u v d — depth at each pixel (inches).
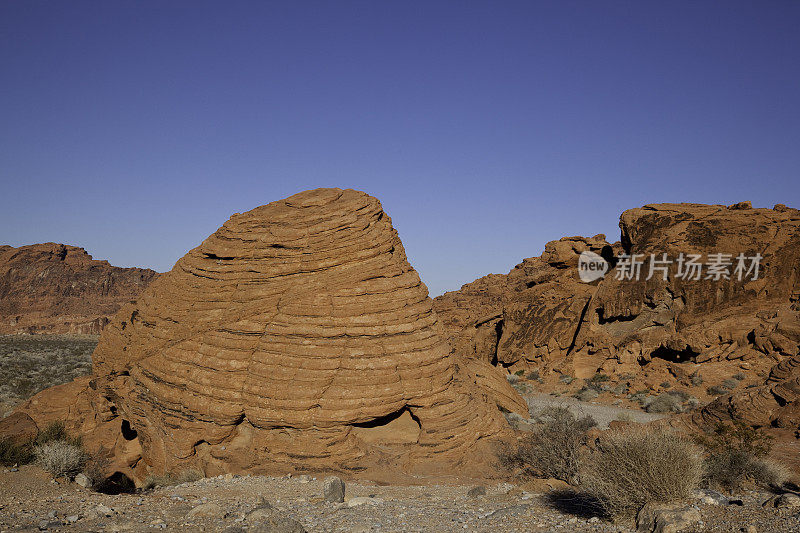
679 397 1509.6
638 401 1544.0
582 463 501.7
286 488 565.3
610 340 1915.6
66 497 438.9
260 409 690.2
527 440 669.3
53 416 961.5
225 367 721.0
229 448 709.9
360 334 730.8
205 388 714.8
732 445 540.7
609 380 1780.3
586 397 1635.1
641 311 1909.4
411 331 758.5
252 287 783.1
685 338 1755.7
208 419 708.7
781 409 912.9
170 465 722.2
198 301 812.0
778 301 1758.1
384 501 490.9
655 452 335.9
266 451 697.0
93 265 6530.5
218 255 834.8
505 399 1043.3
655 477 326.6
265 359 713.6
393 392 704.4
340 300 748.6
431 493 562.9
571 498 411.8
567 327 2071.9
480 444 747.4
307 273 780.0
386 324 745.6
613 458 346.0
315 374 696.4
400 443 730.2
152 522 345.7
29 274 6122.1
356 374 705.0
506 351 2175.2
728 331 1722.4
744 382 1534.2
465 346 2588.6
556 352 2064.5
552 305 2167.8
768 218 1866.4
